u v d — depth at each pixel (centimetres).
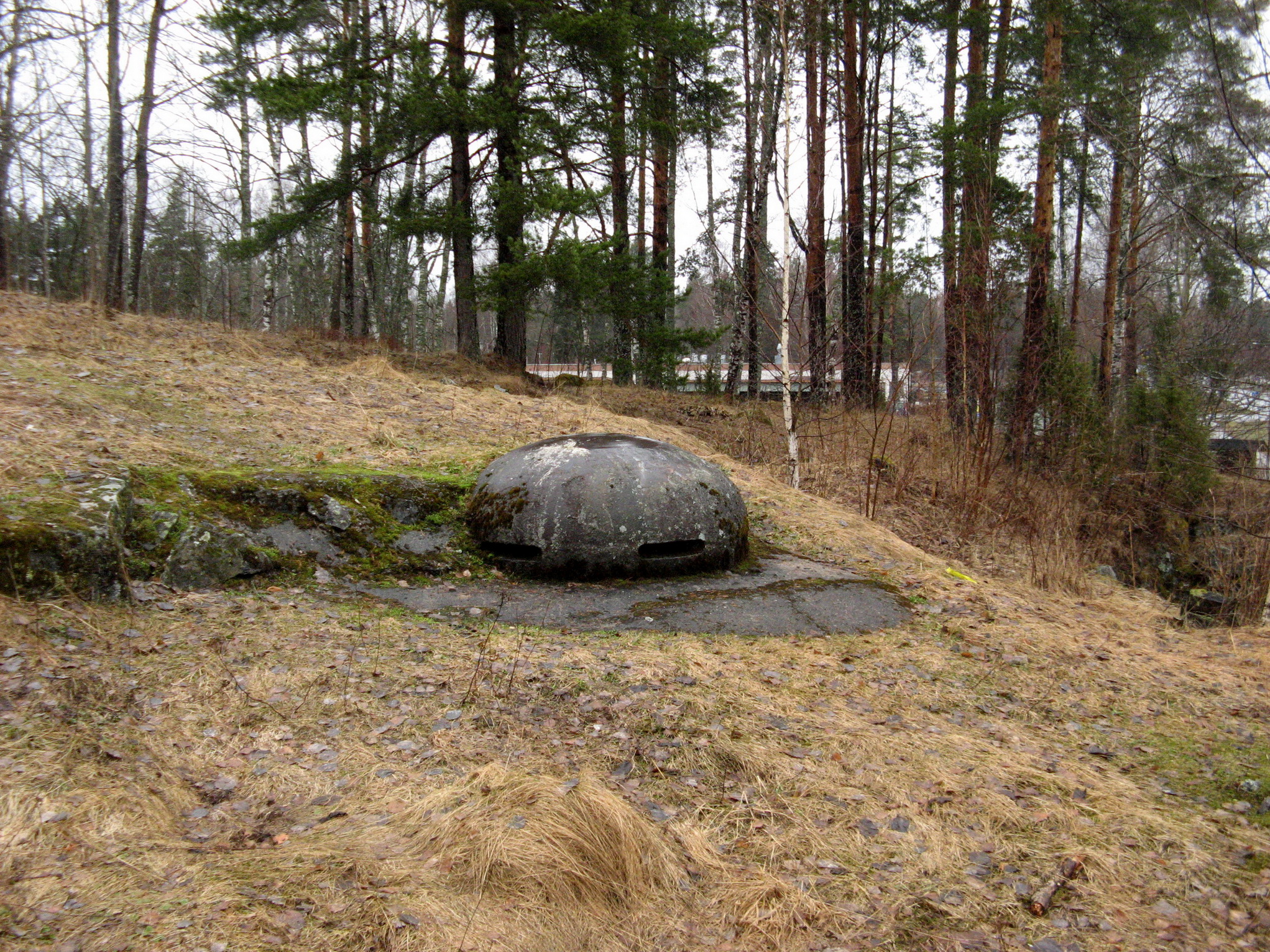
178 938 243
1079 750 450
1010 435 1289
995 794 385
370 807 335
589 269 1227
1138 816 374
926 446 1354
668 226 2491
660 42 1334
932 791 385
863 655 550
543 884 296
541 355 3344
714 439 1285
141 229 1528
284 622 493
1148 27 1438
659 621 569
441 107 1197
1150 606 868
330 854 296
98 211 1748
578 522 627
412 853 305
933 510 1126
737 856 333
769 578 669
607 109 1330
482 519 659
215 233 2266
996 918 305
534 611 571
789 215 1016
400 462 809
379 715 405
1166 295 2280
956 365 1376
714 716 437
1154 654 631
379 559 616
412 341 2138
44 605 427
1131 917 309
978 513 1098
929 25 1675
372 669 448
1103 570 1041
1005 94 1510
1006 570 938
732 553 679
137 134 1512
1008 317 1375
